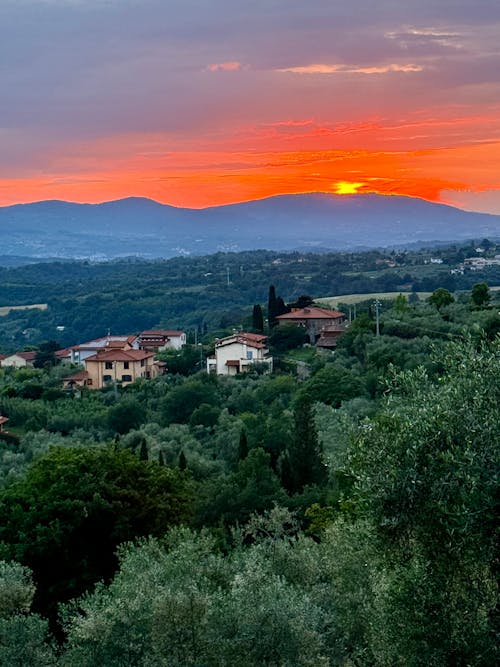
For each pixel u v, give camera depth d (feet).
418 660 55.57
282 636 60.03
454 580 56.54
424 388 63.82
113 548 110.32
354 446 61.26
